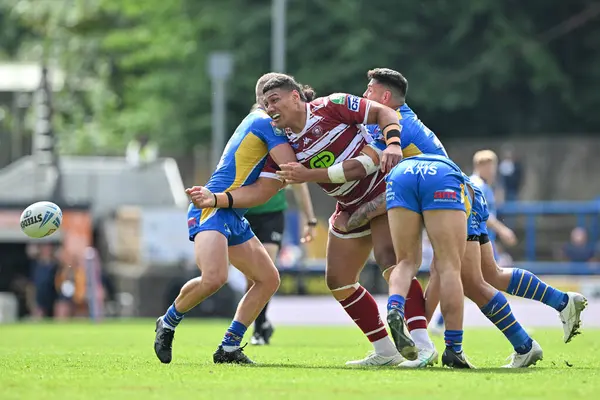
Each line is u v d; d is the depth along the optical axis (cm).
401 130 2381
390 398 1688
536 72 9912
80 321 6462
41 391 1761
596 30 10388
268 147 2333
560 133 10538
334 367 2283
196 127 10831
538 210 7369
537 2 10231
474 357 2714
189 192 2286
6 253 7288
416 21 10169
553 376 2044
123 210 7662
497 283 2436
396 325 2119
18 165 8725
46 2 12888
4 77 11069
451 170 2191
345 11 10056
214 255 2306
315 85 10038
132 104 12031
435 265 2397
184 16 11081
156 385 1858
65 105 12706
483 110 10531
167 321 2358
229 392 1758
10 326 5344
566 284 6297
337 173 2286
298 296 6450
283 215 3397
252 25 10431
